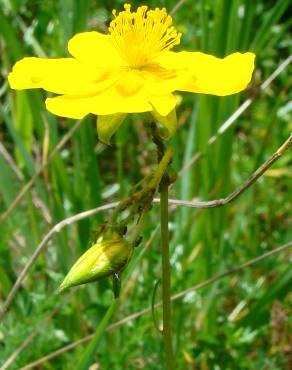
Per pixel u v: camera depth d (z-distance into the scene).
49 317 0.11
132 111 0.06
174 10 0.11
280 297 0.11
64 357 0.11
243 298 0.13
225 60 0.07
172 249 0.12
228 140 0.12
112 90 0.06
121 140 0.12
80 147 0.12
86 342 0.12
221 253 0.12
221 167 0.12
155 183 0.06
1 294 0.13
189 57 0.07
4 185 0.12
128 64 0.07
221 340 0.11
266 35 0.12
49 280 0.13
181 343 0.12
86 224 0.12
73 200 0.12
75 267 0.06
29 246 0.13
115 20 0.07
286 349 0.13
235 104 0.12
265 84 0.12
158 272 0.13
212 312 0.12
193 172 0.13
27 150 0.13
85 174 0.12
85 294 0.12
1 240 0.12
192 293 0.12
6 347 0.11
